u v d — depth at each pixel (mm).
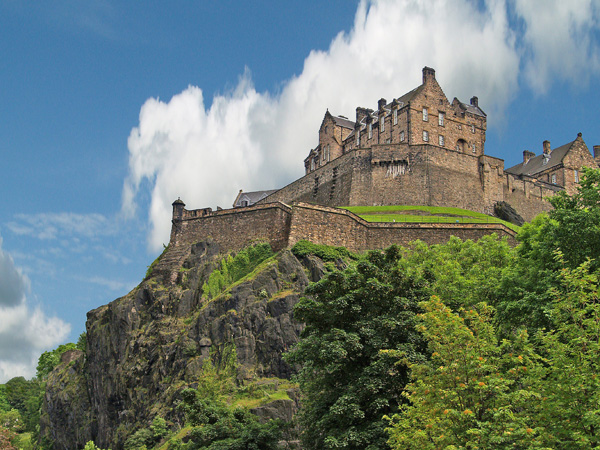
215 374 82562
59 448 104812
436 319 36625
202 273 99562
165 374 88438
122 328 97812
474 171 129375
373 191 123562
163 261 104938
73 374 111250
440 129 134875
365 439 41906
